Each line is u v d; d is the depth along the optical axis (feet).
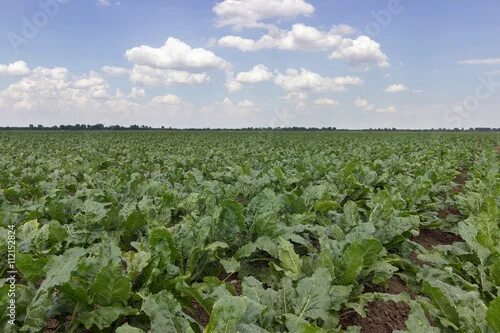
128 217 20.63
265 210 20.06
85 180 37.91
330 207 23.79
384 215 21.53
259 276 17.98
